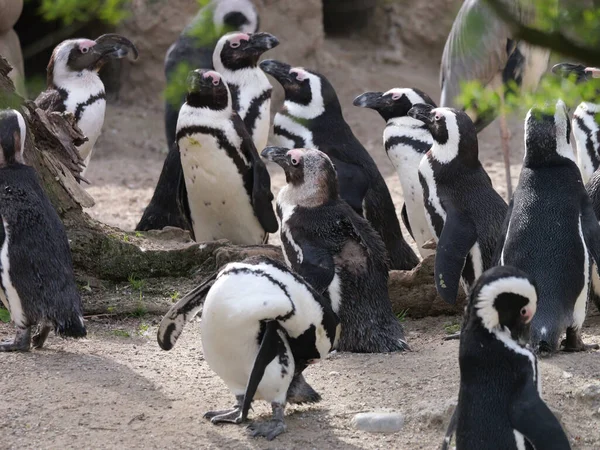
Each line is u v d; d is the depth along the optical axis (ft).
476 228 51.88
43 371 44.68
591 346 48.19
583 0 22.15
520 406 30.91
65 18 25.73
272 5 133.39
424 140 62.34
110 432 38.58
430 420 39.63
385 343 49.67
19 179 46.85
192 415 40.70
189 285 59.52
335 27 149.07
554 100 26.53
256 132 71.61
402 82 137.08
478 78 83.82
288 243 49.70
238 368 38.86
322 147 64.69
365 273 49.65
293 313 37.73
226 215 64.23
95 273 59.16
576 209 47.09
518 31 21.22
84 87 75.51
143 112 129.29
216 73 60.54
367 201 63.31
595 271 50.37
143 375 45.29
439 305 57.82
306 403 41.88
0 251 45.34
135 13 123.34
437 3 142.20
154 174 110.11
